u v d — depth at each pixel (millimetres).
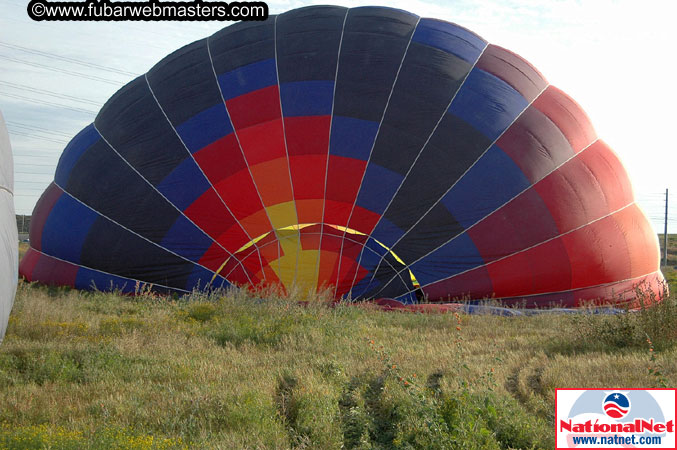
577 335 11062
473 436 5742
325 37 17453
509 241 15805
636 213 17516
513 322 13438
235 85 16984
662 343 10164
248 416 6250
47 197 18656
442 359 9125
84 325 11102
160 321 11812
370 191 15938
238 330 11031
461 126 16250
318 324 11484
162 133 16953
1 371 7938
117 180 16938
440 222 15891
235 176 16203
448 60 17125
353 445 6156
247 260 16328
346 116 16266
